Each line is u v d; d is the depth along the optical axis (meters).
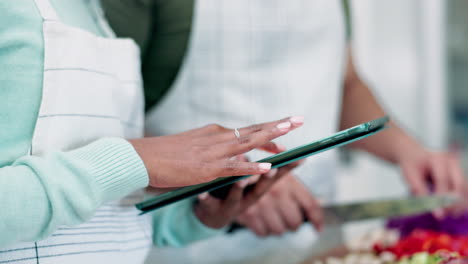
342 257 0.95
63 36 0.63
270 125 0.59
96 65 0.67
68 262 0.61
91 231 0.64
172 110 1.14
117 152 0.56
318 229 1.01
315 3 1.19
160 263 0.88
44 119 0.60
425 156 1.26
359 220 1.05
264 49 1.15
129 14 1.00
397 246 0.95
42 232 0.54
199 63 1.12
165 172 0.57
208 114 1.14
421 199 1.12
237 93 1.14
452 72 2.21
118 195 0.57
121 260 0.68
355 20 2.20
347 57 1.36
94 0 0.82
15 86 0.58
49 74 0.61
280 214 0.99
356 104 1.36
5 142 0.57
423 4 2.19
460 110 2.22
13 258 0.58
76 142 0.63
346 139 0.58
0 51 0.57
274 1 1.14
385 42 2.24
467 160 2.06
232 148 0.58
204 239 0.88
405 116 2.27
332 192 1.26
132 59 0.75
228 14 1.11
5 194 0.50
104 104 0.67
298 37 1.18
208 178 0.57
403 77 2.26
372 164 2.28
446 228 1.03
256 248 0.98
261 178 0.76
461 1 2.15
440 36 2.19
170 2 1.04
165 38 1.07
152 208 0.68
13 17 0.58
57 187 0.52
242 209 0.80
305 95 1.18
